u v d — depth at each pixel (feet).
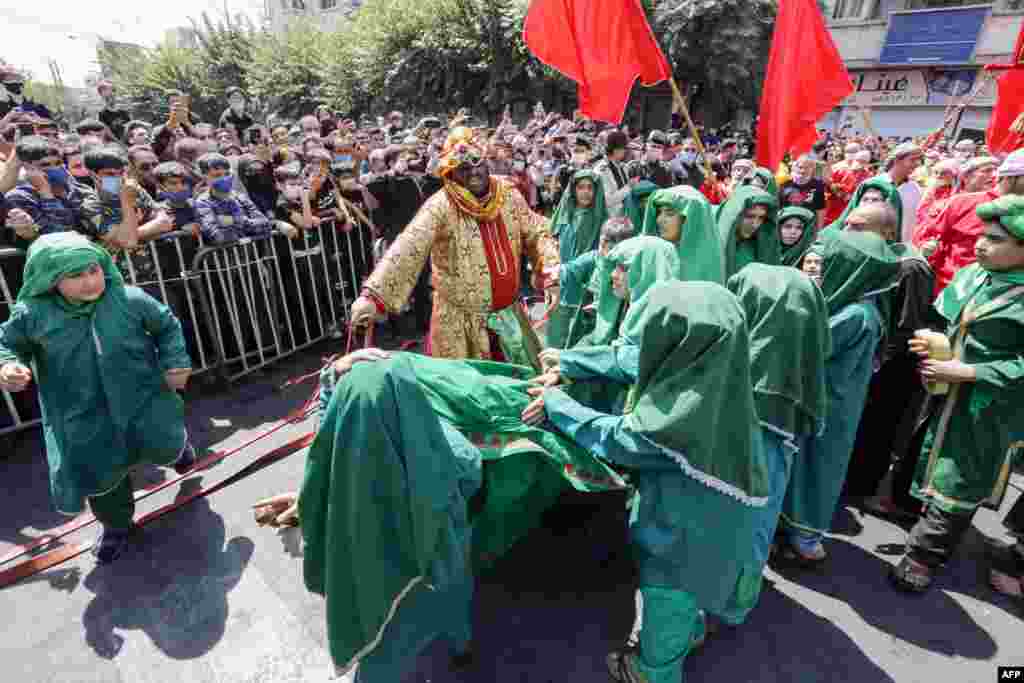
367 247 18.89
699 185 24.25
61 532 9.43
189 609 7.98
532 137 39.99
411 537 5.03
